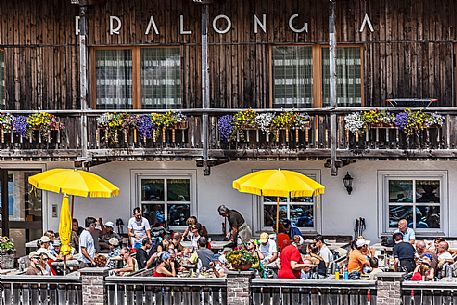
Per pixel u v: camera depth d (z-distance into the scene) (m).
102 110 38.00
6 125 38.22
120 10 39.38
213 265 32.47
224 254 33.56
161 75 39.53
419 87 38.19
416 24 38.09
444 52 38.06
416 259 33.06
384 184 38.84
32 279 31.38
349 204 38.97
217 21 38.94
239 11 38.84
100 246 37.03
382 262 35.03
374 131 36.84
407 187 38.84
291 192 33.38
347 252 35.84
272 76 38.94
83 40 38.06
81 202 40.25
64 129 38.31
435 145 36.62
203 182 39.66
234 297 30.25
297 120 36.88
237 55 38.91
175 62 39.47
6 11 39.72
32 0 39.62
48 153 38.34
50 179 33.84
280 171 33.81
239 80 38.94
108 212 40.16
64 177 33.84
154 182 40.06
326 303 30.03
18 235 41.03
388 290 29.44
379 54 38.31
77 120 38.19
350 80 38.59
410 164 38.59
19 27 39.72
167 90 39.53
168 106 39.53
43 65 39.72
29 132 38.22
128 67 39.66
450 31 37.97
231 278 30.27
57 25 39.59
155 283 30.88
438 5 38.00
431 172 38.56
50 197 40.38
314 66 38.81
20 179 40.78
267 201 39.53
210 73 39.03
